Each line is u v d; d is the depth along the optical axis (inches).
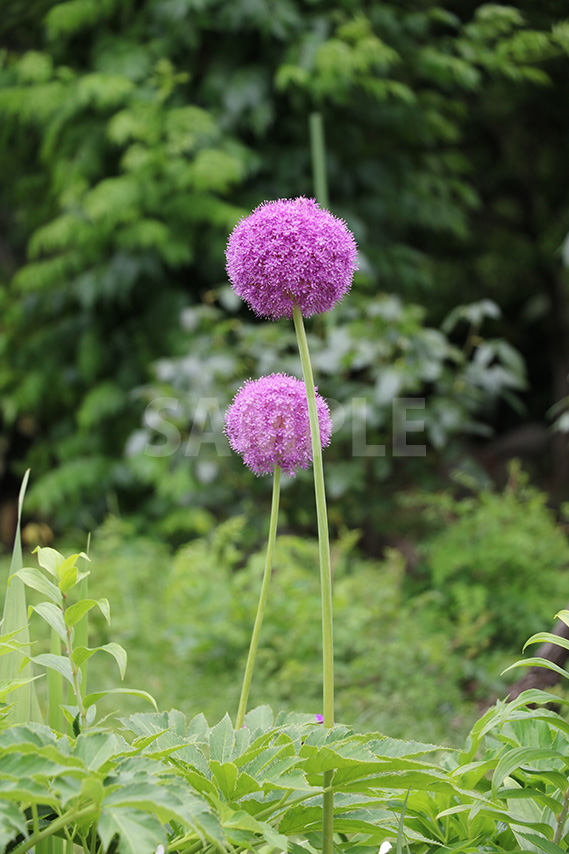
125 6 216.7
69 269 227.1
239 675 126.0
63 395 231.8
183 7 194.7
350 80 200.2
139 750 42.3
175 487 195.0
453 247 328.2
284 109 217.6
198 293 225.1
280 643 132.9
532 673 80.6
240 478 184.5
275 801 43.6
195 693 120.6
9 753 36.4
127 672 127.3
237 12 199.0
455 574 151.6
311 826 47.1
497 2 224.8
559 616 49.4
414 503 172.7
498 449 324.2
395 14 217.8
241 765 43.9
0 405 239.5
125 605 151.4
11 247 282.7
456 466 215.6
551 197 319.3
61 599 46.5
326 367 164.7
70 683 46.4
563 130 289.6
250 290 47.5
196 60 216.1
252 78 205.6
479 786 51.6
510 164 307.9
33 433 268.1
